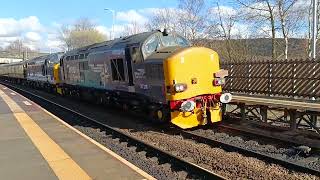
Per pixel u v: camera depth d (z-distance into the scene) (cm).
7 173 830
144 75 1530
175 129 1447
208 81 1437
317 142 1119
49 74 3441
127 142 1293
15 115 1805
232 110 1667
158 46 1574
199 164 1006
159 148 1138
